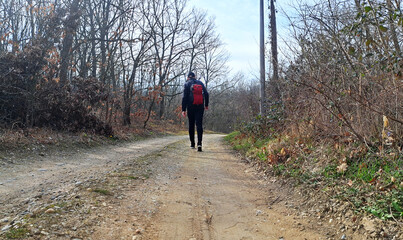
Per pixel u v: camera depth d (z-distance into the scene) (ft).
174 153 25.44
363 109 14.24
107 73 47.98
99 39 42.01
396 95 12.66
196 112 27.73
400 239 7.88
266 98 30.99
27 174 16.57
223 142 40.96
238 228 10.02
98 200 11.34
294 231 9.75
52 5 34.45
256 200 13.05
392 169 11.48
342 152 14.43
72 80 35.29
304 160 16.43
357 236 8.78
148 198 12.29
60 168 18.57
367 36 14.56
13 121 28.63
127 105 54.34
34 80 29.78
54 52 33.40
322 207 11.07
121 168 17.79
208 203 12.36
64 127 32.40
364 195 10.52
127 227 9.32
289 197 13.15
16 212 9.96
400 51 13.17
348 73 15.67
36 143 25.00
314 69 18.06
